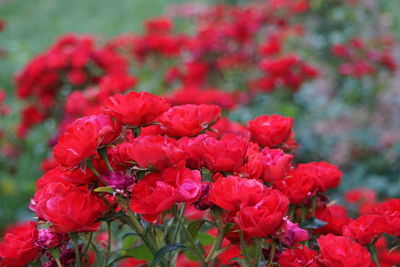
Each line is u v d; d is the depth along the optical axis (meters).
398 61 5.61
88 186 1.10
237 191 1.00
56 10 10.58
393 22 5.43
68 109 2.90
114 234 1.65
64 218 1.02
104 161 1.08
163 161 1.01
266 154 1.24
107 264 1.26
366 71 4.54
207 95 2.87
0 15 10.34
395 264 1.40
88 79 3.59
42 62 3.46
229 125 1.55
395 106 5.28
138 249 1.28
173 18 6.15
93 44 3.80
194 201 1.06
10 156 3.65
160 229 1.26
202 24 5.29
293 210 1.28
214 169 1.08
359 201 3.00
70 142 1.00
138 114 1.08
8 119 4.48
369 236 1.15
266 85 3.72
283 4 5.03
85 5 10.84
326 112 4.54
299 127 3.79
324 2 5.09
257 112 3.69
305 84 4.48
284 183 1.23
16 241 1.06
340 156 4.30
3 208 3.17
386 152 4.34
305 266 1.09
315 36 5.02
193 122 1.17
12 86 5.79
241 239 1.07
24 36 8.95
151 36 4.07
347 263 1.03
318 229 1.36
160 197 0.98
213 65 4.00
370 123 5.02
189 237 1.09
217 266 1.28
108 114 1.11
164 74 4.25
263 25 4.91
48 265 1.14
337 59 4.91
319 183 1.29
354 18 5.01
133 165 1.08
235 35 4.14
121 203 1.05
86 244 1.29
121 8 10.37
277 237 1.01
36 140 4.00
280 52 4.64
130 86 3.01
